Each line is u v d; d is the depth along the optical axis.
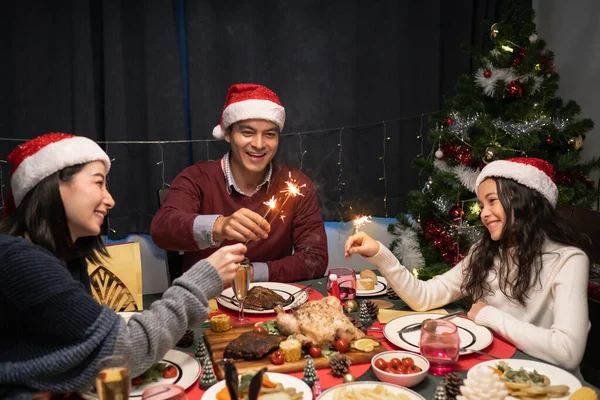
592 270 2.43
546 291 1.58
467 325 1.51
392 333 1.46
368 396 1.06
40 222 1.20
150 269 3.42
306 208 2.37
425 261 3.03
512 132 2.70
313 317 1.37
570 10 3.50
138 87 3.18
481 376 1.03
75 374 1.09
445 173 2.85
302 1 3.34
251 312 1.66
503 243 1.70
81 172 1.23
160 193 2.41
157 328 1.17
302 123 3.46
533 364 1.23
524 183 1.65
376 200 3.57
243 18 3.27
